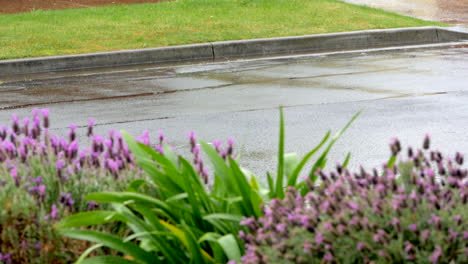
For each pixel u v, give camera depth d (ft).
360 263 9.91
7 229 11.96
